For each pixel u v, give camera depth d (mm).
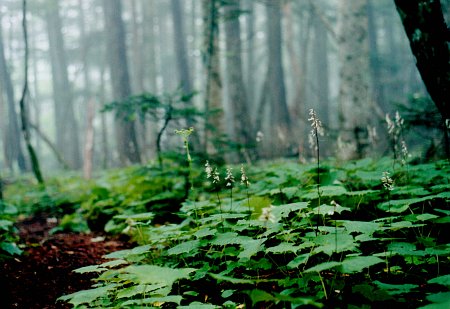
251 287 3174
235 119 17375
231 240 3090
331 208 3154
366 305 2307
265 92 21172
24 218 8602
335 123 24125
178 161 7133
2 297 3389
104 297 3035
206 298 3207
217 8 10219
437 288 2855
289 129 17625
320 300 2572
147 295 2891
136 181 7602
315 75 30500
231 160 11766
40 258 4633
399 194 4684
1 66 23953
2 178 15008
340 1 9578
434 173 4781
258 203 4211
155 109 7430
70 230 6801
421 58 4152
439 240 3783
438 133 6969
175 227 3820
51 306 3340
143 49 28125
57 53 26047
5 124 23625
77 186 10891
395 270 3133
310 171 5449
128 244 5414
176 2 21609
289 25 16094
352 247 2545
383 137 10594
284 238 3246
